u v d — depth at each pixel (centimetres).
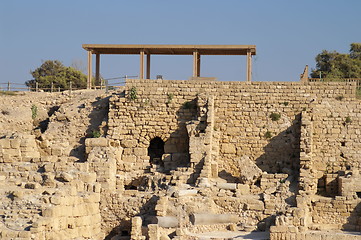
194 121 7288
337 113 7350
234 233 6456
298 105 7425
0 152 6975
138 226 6303
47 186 6438
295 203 6738
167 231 6350
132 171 7319
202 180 6900
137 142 7469
